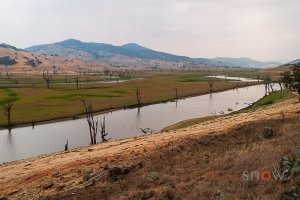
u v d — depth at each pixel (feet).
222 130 119.03
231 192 48.73
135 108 414.21
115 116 354.74
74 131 281.95
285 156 60.44
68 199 69.26
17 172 118.01
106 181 78.48
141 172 79.46
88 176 85.40
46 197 75.41
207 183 55.47
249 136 103.04
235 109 386.52
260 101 408.67
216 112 366.84
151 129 280.10
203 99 497.87
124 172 82.12
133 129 286.05
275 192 45.42
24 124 312.09
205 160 77.51
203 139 106.32
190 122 279.08
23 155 210.18
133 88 636.07
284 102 246.27
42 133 275.80
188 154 90.99
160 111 386.11
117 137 257.14
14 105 406.82
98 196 66.28
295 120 115.03
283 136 87.30
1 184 102.58
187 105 435.12
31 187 89.92
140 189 65.36
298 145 68.85
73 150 158.71
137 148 113.60
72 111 370.32
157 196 55.47
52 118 336.08
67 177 91.56
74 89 614.75
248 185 50.21
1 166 146.51
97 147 149.69
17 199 81.61
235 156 71.56
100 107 401.49
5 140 252.42
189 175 65.51
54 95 512.63
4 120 322.55
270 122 118.42
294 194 42.24
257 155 66.54
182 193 54.19
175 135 136.67
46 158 144.25
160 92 570.05
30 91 567.18
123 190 67.46
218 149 90.38
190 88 638.12
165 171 74.28
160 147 104.63
